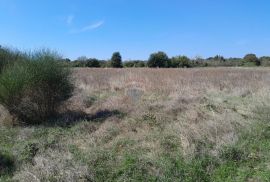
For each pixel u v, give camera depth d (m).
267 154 6.07
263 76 21.12
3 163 5.95
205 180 5.29
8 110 8.72
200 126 7.28
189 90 13.38
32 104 8.67
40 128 7.94
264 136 6.98
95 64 50.50
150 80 17.42
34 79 8.44
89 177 5.26
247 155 6.04
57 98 8.94
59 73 8.81
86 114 9.34
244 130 7.21
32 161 6.00
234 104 10.05
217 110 9.11
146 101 11.16
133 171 5.43
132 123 7.98
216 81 17.20
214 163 5.74
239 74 23.80
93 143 6.75
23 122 8.72
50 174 5.27
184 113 8.77
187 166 5.55
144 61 53.94
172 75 21.61
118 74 23.00
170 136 6.87
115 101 11.12
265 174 5.29
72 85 9.45
